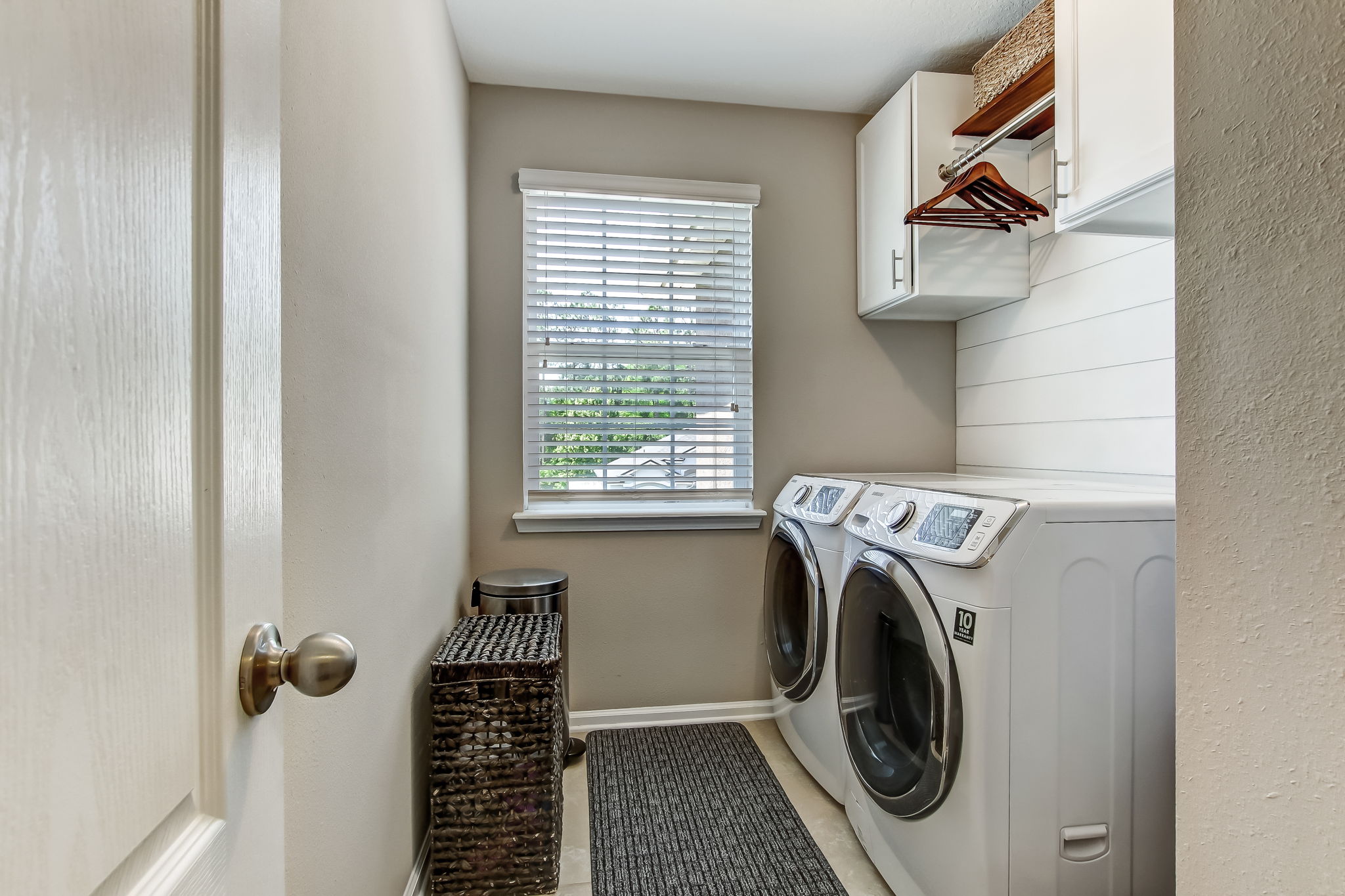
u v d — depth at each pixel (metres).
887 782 1.43
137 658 0.33
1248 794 0.59
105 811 0.30
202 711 0.39
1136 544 1.25
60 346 0.28
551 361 2.42
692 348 2.49
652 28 2.01
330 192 0.93
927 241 2.16
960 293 2.17
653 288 2.46
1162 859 1.25
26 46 0.26
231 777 0.42
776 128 2.51
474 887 1.48
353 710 1.03
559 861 1.61
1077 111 1.44
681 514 2.40
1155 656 1.25
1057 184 1.50
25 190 0.26
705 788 1.98
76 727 0.29
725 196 2.43
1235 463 0.60
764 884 1.55
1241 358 0.59
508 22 1.97
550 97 2.37
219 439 0.41
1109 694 1.23
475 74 2.27
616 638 2.44
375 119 1.15
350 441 1.02
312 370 0.87
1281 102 0.56
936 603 1.29
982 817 1.18
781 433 2.53
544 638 1.68
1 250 0.25
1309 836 0.54
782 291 2.53
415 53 1.46
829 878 1.57
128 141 0.33
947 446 2.63
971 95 2.15
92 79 0.30
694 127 2.46
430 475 1.61
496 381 2.35
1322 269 0.52
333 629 0.95
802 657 2.04
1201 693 0.63
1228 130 0.60
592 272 2.42
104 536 0.31
